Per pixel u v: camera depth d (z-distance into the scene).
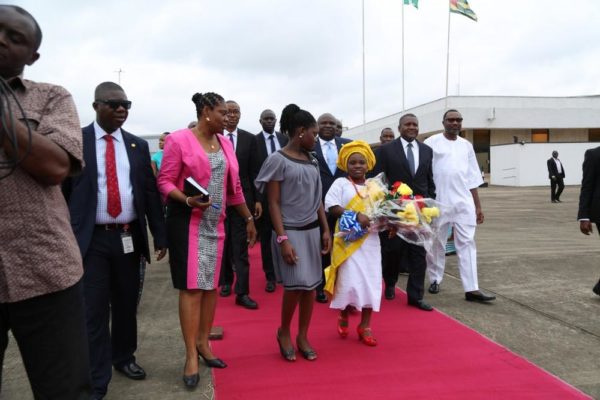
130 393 3.21
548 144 26.52
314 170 3.67
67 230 1.90
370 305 3.92
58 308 1.87
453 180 5.34
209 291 3.57
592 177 5.11
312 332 4.36
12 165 1.67
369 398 3.07
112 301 3.33
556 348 3.95
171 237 3.34
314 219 3.67
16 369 3.63
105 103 3.05
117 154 3.16
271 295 5.66
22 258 1.75
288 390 3.19
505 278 6.26
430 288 5.68
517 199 18.91
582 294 5.50
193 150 3.31
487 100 31.50
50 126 1.76
